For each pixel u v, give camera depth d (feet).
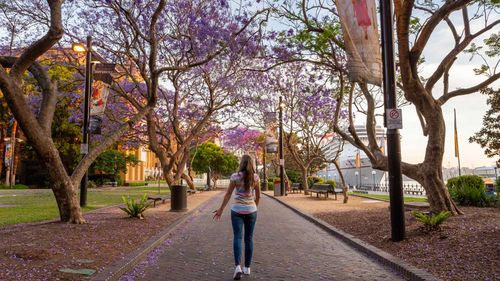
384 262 23.59
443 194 38.04
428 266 20.95
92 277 18.65
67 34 62.85
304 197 91.81
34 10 59.16
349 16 31.17
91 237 29.86
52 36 32.24
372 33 31.04
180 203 55.67
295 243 31.50
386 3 29.45
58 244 26.23
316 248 29.27
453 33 43.80
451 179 59.41
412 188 131.13
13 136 146.82
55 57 70.18
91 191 126.00
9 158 151.94
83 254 23.77
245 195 20.79
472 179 56.59
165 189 151.02
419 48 35.58
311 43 41.27
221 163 173.68
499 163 76.18
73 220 37.50
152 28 44.70
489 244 23.24
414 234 29.17
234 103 86.38
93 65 58.80
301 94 85.20
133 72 88.84
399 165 28.60
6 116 141.49
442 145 38.32
